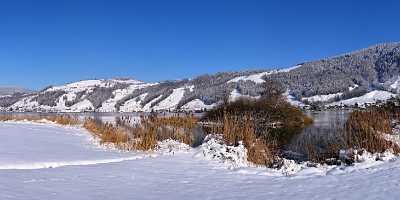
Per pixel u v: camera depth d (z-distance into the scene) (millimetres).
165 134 23625
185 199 10086
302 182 12109
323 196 10172
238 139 18688
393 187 10695
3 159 14211
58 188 10594
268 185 11766
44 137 23797
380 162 14875
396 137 19844
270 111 44688
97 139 24359
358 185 11234
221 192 10852
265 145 18750
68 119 41750
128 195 10328
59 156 15945
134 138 22250
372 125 20297
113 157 16609
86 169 13625
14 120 43125
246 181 12391
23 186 10484
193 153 17938
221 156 16672
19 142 20062
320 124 44562
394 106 27672
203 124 36844
